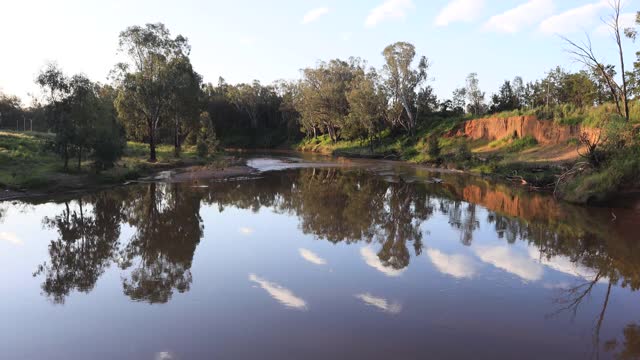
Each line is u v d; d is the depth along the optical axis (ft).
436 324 26.94
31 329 26.73
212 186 98.43
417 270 37.83
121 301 31.12
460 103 267.80
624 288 33.42
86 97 95.50
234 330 26.16
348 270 37.88
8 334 26.03
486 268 38.32
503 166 120.16
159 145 216.95
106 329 26.55
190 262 40.63
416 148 197.57
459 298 31.24
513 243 47.09
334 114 255.70
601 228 53.42
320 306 29.81
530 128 150.61
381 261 40.63
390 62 205.16
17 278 36.65
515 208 69.15
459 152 150.30
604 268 38.27
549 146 134.82
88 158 112.37
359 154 215.51
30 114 349.00
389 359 22.68
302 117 305.32
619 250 43.80
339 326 26.61
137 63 141.18
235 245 46.78
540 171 102.68
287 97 333.42
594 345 24.36
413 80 206.80
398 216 63.31
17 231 53.62
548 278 35.68
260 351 23.57
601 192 68.03
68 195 82.02
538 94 227.20
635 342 24.72
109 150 96.32
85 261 41.39
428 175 126.21
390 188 96.27
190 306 30.01
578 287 33.63
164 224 57.88
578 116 131.85
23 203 72.84
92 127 96.58
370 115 210.18
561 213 63.82
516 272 37.24
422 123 223.30
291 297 31.55
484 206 71.61
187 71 148.56
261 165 164.35
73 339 25.31
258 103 357.61
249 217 62.59
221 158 175.42
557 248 44.78
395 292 32.45
